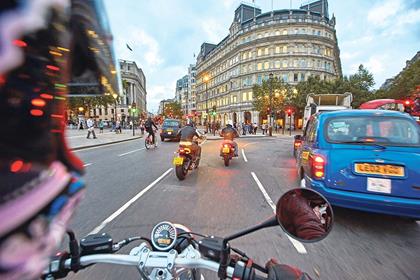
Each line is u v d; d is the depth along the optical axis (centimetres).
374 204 317
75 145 1420
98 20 75
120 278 230
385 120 362
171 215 392
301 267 255
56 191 58
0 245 47
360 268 253
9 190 48
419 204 300
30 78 51
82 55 79
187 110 13400
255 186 573
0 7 43
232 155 855
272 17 6091
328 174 346
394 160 314
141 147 1454
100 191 524
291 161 950
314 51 5800
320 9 6419
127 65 8706
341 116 388
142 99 12419
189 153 635
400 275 241
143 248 136
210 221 371
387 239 312
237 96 6688
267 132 3747
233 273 117
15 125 49
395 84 3472
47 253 56
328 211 117
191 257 135
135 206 432
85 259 126
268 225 121
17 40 46
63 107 67
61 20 60
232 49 6875
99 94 96
